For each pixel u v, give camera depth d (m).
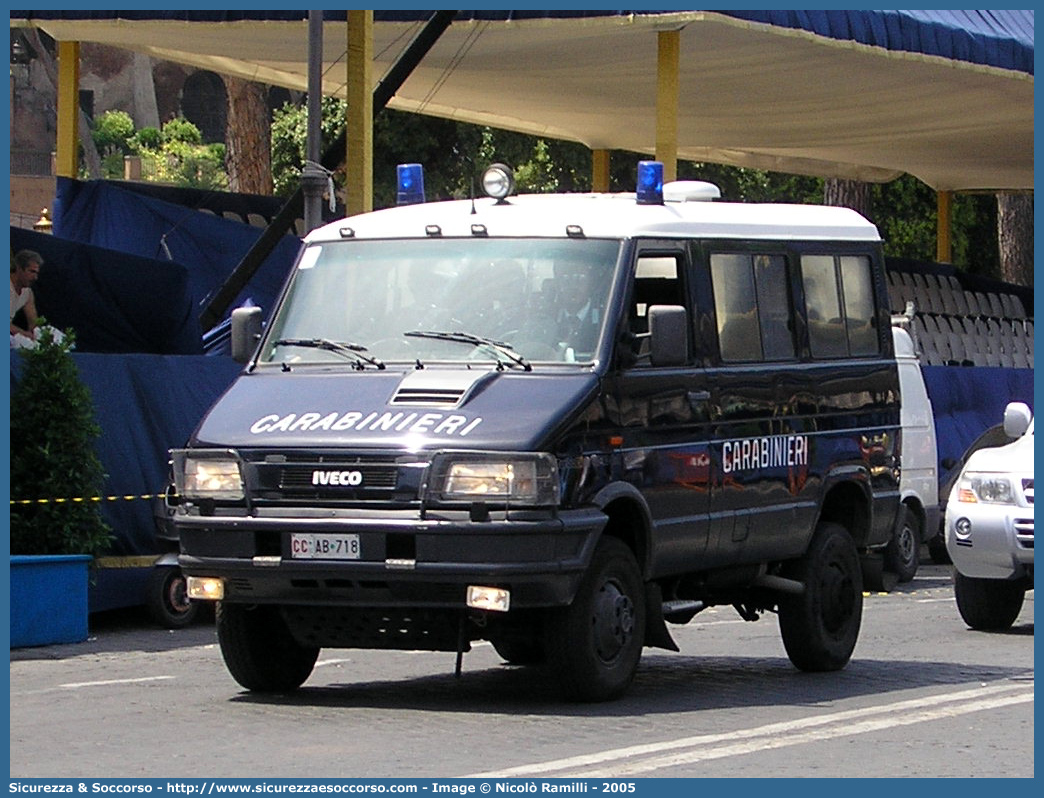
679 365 17.34
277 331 18.00
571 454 16.12
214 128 101.31
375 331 17.61
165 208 36.16
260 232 36.72
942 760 14.48
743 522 18.56
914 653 22.06
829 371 20.22
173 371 26.55
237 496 16.42
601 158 52.19
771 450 19.08
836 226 20.81
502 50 36.38
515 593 15.75
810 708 17.16
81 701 17.80
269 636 17.83
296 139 66.69
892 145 51.22
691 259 18.25
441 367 17.05
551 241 17.59
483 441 15.83
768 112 44.88
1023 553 23.39
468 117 47.41
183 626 25.25
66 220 36.16
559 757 14.16
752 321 19.09
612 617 16.67
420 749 14.51
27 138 92.62
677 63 33.53
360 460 16.00
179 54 40.56
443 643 16.64
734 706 17.22
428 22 32.12
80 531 24.20
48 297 28.23
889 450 21.34
